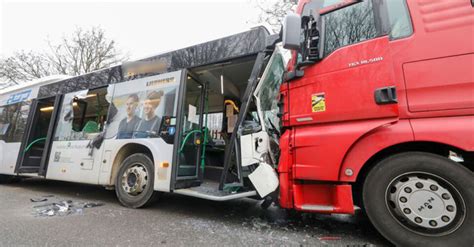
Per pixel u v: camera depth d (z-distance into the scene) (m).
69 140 4.25
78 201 3.85
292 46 2.21
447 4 1.94
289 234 2.37
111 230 2.42
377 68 2.06
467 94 1.73
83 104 4.57
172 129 3.24
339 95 2.19
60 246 2.02
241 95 4.66
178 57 3.53
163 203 3.75
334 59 2.29
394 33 2.09
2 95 6.09
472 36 1.80
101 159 3.73
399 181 1.94
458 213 1.72
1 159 5.30
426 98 1.86
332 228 2.58
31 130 5.10
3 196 4.23
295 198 2.28
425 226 1.82
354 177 2.02
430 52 1.90
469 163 1.90
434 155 1.83
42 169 4.41
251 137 2.75
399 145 2.00
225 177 2.90
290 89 2.53
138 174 3.36
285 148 2.45
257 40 2.91
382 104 1.98
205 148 4.44
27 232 2.35
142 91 3.71
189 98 4.06
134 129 3.57
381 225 1.96
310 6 2.65
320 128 2.26
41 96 5.18
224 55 3.11
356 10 2.34
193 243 2.10
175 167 3.09
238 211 3.38
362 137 2.03
